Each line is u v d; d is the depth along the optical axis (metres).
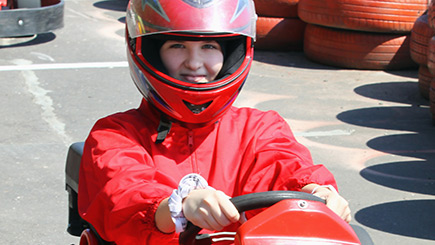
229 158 1.78
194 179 1.42
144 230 1.47
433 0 5.25
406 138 4.72
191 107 1.69
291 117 5.11
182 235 1.44
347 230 1.31
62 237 3.08
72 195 2.11
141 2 1.67
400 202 3.62
